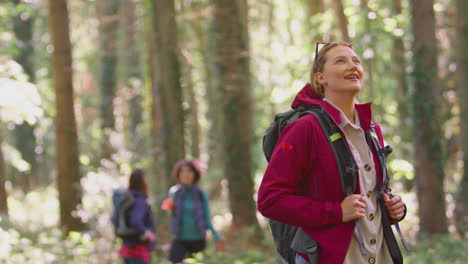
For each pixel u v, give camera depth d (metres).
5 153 9.98
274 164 2.04
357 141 2.09
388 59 15.23
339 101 2.11
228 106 10.45
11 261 6.99
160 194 10.36
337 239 1.98
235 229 10.36
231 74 10.38
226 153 10.54
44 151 24.17
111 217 5.95
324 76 2.13
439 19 15.67
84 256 8.11
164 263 7.11
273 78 14.70
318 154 2.02
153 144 13.91
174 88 10.27
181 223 6.53
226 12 10.43
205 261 6.76
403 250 8.64
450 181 14.81
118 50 20.09
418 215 10.45
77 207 10.90
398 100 14.16
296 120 2.08
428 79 10.11
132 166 14.04
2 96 5.88
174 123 10.24
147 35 14.06
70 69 11.17
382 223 2.12
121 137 16.28
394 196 2.15
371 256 2.03
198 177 6.68
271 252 9.46
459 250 8.39
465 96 10.43
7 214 10.40
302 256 2.08
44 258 7.55
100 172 12.25
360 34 12.53
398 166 10.89
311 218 1.95
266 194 2.01
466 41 10.36
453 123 15.03
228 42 10.40
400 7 13.27
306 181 2.07
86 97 23.95
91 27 19.45
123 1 18.52
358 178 2.02
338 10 11.81
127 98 19.53
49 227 11.23
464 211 10.41
